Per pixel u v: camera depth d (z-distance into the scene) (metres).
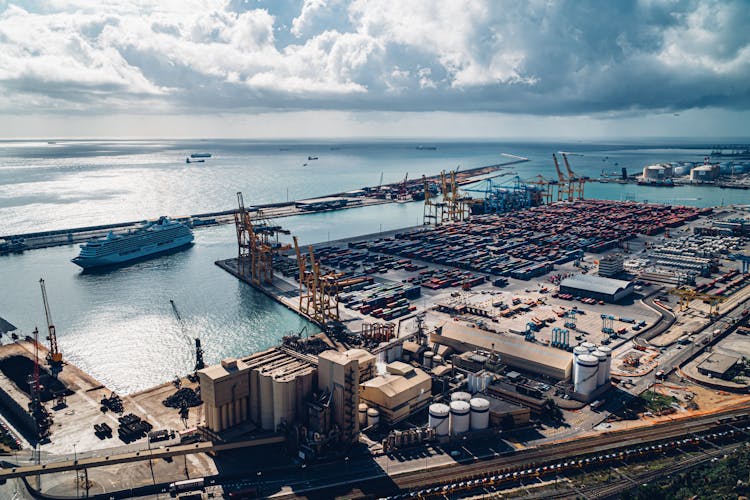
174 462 140.88
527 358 184.25
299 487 130.12
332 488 129.62
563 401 166.88
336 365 143.88
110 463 131.12
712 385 177.00
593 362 166.38
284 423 145.12
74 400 176.25
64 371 198.88
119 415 165.62
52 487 131.25
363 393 161.75
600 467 135.88
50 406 172.38
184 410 165.25
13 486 133.50
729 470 128.50
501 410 154.00
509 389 168.25
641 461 137.88
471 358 187.75
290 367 152.50
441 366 185.62
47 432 155.62
